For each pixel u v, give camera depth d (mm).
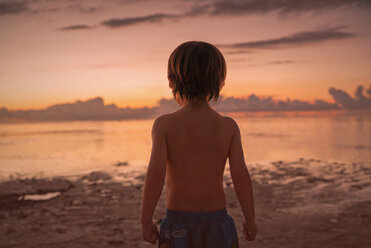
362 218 3596
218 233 1036
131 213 3963
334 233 3166
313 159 8477
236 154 1128
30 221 3691
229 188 5191
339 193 4773
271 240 3035
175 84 1130
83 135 21016
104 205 4336
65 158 9453
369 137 14844
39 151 11508
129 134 21734
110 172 6988
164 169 1044
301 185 5383
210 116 1111
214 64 1103
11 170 7402
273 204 4285
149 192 1021
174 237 1021
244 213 1137
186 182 1057
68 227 3477
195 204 1044
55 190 5273
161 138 1072
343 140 13609
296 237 3092
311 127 24500
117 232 3314
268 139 14836
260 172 6695
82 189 5336
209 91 1102
